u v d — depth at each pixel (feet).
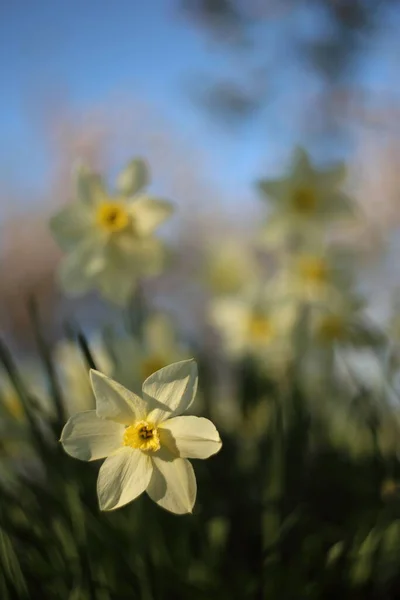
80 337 1.81
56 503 2.05
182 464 1.73
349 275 2.71
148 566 1.92
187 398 1.74
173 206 2.44
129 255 2.43
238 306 3.20
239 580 2.08
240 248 3.76
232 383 3.37
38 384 2.73
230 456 2.45
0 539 1.82
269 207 2.70
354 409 2.48
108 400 1.73
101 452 1.73
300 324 2.64
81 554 1.90
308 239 2.65
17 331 9.54
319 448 2.55
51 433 2.16
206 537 2.14
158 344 2.52
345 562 2.07
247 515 2.33
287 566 2.12
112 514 2.09
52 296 10.00
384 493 2.06
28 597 1.83
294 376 2.50
